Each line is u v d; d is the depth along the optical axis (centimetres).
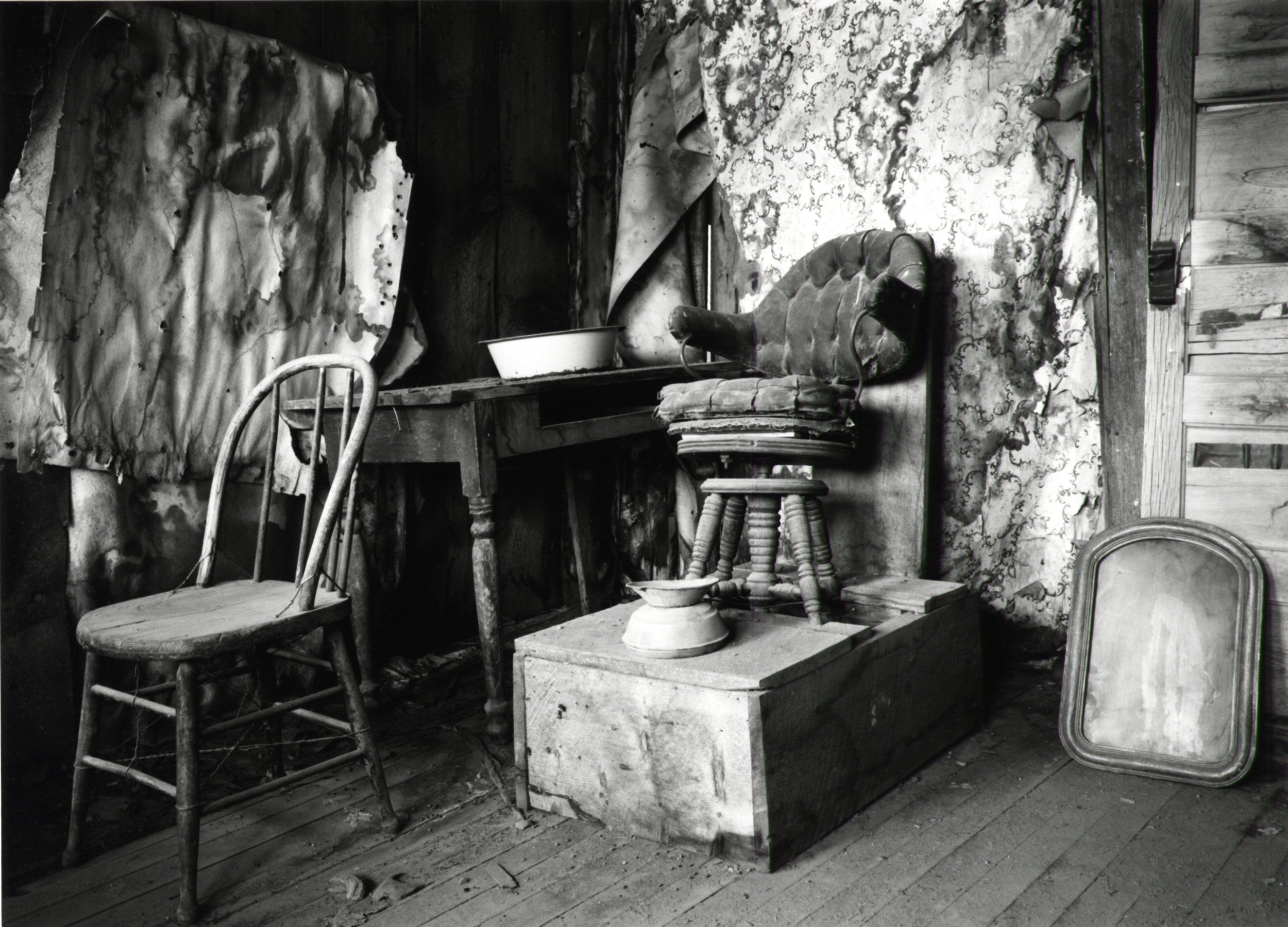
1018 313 305
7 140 237
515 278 366
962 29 311
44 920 181
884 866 191
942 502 318
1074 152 294
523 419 266
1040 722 266
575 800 215
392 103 321
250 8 283
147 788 239
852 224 339
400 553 326
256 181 279
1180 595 242
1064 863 191
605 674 206
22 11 236
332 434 287
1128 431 274
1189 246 248
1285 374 238
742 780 189
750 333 307
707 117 371
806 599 229
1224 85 242
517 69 361
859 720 215
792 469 352
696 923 173
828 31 339
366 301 303
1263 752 235
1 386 238
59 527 253
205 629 188
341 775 244
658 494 392
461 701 297
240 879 194
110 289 254
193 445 273
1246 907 173
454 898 184
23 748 246
